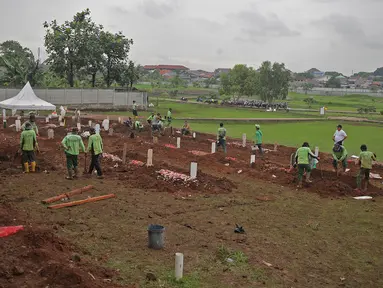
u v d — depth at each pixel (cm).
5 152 1930
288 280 818
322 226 1201
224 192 1515
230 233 1069
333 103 11094
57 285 664
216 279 789
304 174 1848
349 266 918
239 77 9644
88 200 1248
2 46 6756
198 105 8369
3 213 1018
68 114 4969
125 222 1092
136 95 6412
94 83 7138
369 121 5822
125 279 752
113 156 1962
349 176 1856
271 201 1448
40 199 1245
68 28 6406
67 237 937
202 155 2272
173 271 802
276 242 1031
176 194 1428
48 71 6806
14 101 3559
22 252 761
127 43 6988
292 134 4038
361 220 1282
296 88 17638
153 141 2694
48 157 1938
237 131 4184
